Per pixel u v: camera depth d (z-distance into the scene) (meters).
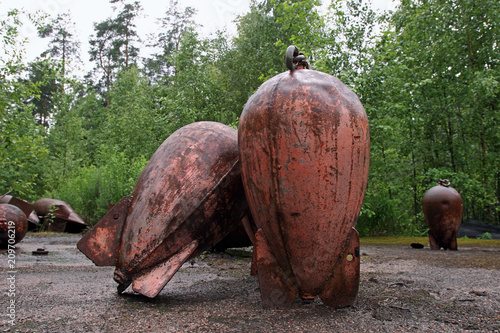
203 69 20.42
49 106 31.58
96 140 26.83
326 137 2.92
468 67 14.08
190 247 3.62
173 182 3.62
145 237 3.49
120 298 3.55
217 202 3.70
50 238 11.16
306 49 11.72
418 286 4.20
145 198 3.60
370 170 13.19
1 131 10.34
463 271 5.32
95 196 13.80
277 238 3.10
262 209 3.12
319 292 3.17
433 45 14.38
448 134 14.95
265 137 3.02
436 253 7.77
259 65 20.53
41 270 5.36
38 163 20.14
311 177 2.92
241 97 21.45
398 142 14.38
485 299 3.57
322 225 2.99
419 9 14.36
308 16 12.20
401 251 8.16
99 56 35.44
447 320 2.88
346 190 3.00
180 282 4.51
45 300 3.44
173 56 20.27
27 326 2.66
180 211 3.55
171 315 2.96
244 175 3.23
